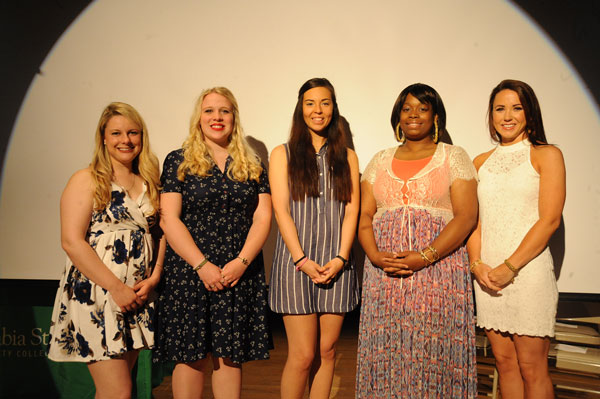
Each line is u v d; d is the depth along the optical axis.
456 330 2.04
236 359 1.99
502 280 2.05
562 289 2.62
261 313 2.11
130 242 1.95
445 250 2.03
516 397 2.16
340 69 2.66
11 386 2.63
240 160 2.11
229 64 2.71
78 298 1.88
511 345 2.15
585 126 2.57
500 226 2.11
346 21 2.64
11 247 2.81
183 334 1.99
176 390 2.07
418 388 2.02
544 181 2.05
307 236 2.13
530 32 2.56
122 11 2.71
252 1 2.67
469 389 2.04
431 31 2.60
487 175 2.19
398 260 2.03
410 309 2.04
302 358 2.14
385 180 2.17
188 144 2.11
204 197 2.03
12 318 2.65
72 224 1.86
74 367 2.63
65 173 2.78
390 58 2.63
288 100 2.69
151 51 2.72
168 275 2.06
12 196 2.80
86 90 2.74
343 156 2.18
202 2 2.69
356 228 2.34
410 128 2.14
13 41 2.74
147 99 2.74
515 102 2.12
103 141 1.96
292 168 2.15
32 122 2.77
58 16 2.72
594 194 2.57
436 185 2.08
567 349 2.48
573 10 2.53
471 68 2.60
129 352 2.05
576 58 2.55
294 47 2.67
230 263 2.01
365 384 2.12
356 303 2.19
